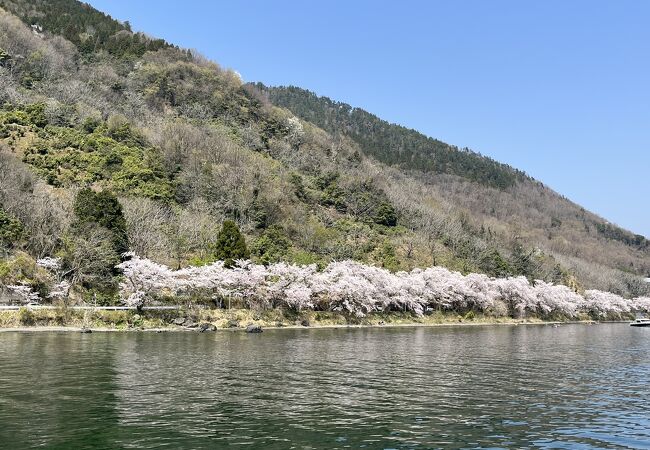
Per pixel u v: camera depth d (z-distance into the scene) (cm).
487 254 11850
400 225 12725
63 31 16088
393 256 10325
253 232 9669
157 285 5906
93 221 6419
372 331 6425
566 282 13388
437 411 2195
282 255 8506
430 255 11181
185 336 4922
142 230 7012
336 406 2220
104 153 9538
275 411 2106
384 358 3778
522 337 6166
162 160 10281
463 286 9175
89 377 2667
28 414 1956
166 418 1956
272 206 10412
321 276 7519
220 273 6359
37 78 12481
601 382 3028
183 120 13925
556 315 11219
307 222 10744
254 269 6725
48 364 3042
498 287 10175
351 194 13088
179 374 2842
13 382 2509
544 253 15562
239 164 11431
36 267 5634
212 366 3153
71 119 10700
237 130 14650
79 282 5944
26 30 14088
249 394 2403
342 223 11600
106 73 14525
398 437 1809
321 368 3203
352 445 1703
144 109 13438
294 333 5709
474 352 4359
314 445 1691
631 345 5444
